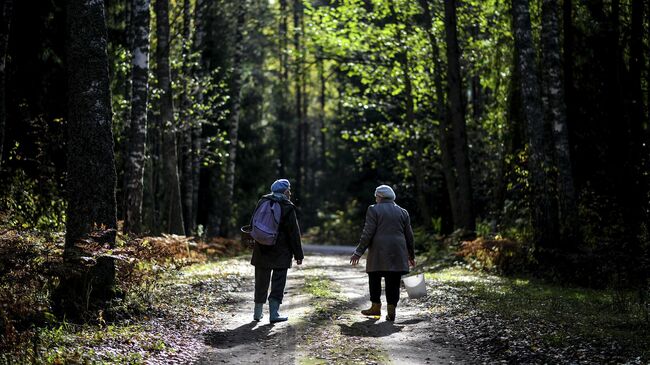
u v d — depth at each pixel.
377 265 9.90
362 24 26.62
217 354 7.63
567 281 14.56
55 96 18.70
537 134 16.34
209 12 29.97
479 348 8.01
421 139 31.23
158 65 21.08
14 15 17.48
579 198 17.61
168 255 13.95
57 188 17.42
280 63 48.66
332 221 53.84
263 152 40.75
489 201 27.95
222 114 26.89
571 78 18.19
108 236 9.48
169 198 21.30
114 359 6.79
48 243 10.24
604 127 18.12
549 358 7.21
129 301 9.57
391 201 10.23
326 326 9.29
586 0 18.61
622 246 15.22
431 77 27.17
